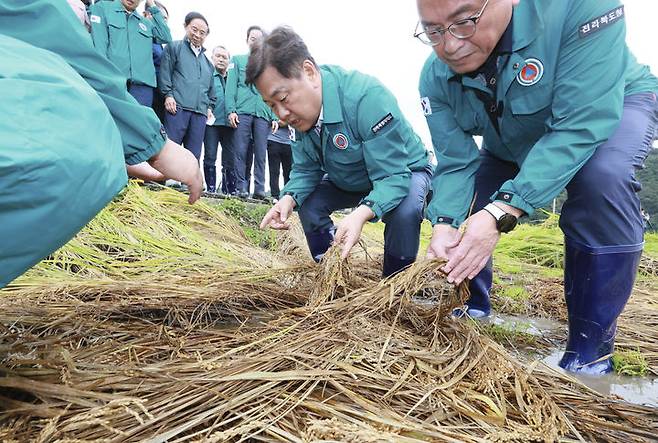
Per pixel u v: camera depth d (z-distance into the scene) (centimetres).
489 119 204
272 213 287
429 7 154
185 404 108
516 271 444
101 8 506
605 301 171
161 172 150
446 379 134
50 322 171
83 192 97
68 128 94
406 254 280
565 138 165
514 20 167
